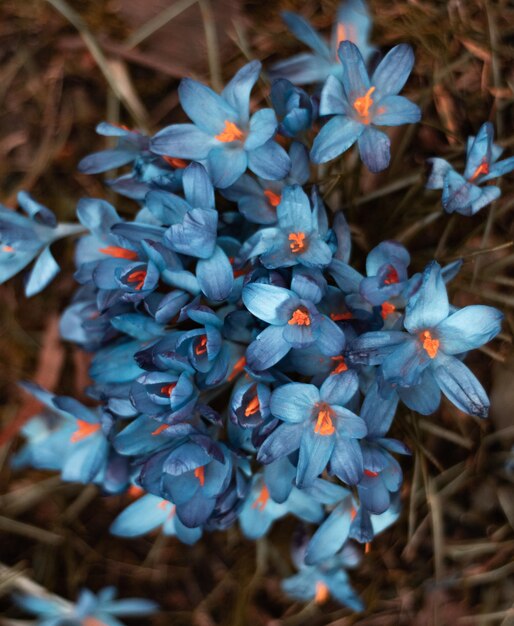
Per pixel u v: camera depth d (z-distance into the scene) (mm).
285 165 579
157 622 720
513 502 706
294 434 562
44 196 715
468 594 720
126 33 706
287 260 568
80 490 715
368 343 552
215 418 565
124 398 588
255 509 625
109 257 613
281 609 722
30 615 708
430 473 703
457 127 698
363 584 716
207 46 701
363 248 675
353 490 607
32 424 669
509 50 700
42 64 714
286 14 621
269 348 557
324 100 573
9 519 711
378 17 697
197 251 566
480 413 561
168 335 571
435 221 685
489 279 673
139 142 610
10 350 715
